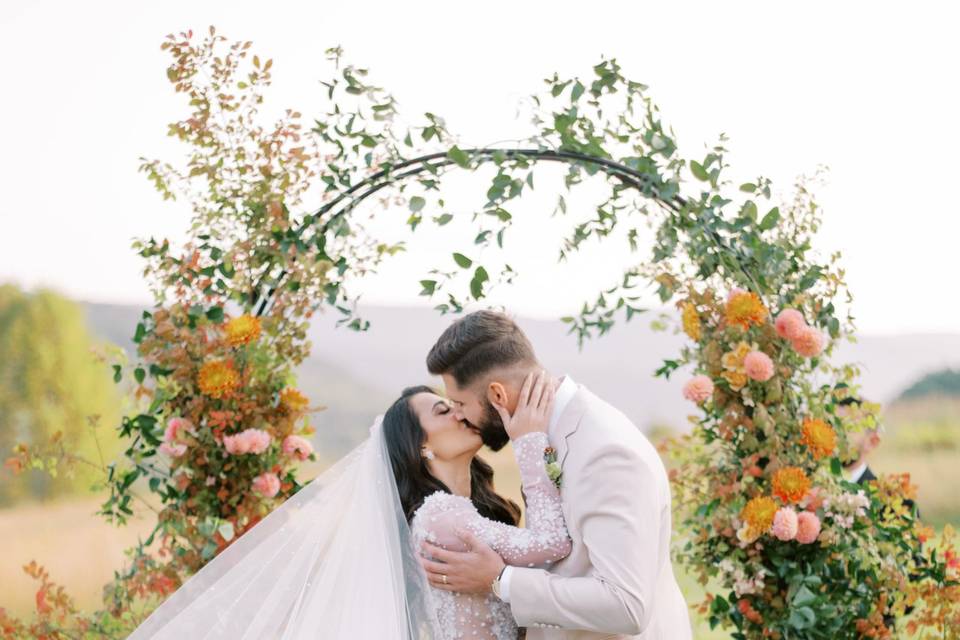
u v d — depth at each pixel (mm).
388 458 2520
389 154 3027
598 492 2156
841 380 3072
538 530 2264
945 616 3084
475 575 2242
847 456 3035
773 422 2922
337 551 2404
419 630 2346
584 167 2947
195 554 2939
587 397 2338
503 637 2361
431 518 2387
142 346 2980
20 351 11930
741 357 2926
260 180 3059
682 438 3193
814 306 3059
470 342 2387
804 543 2873
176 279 3016
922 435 10656
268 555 2467
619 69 2928
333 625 2301
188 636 2373
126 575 2990
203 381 2914
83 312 12258
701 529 3033
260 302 3135
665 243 3002
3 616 3164
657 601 2377
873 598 2973
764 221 2965
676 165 2932
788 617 2893
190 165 3045
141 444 3068
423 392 2641
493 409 2422
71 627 3096
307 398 3080
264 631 2363
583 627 2094
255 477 2979
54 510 10086
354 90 2988
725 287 3051
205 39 3039
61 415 11938
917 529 3160
